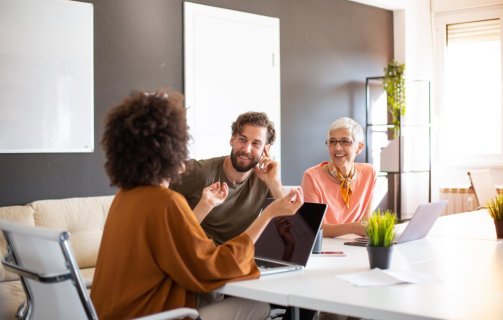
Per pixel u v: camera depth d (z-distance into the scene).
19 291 3.46
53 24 4.14
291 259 2.37
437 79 7.30
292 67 5.90
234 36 5.32
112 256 2.04
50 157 4.17
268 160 2.81
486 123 7.07
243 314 2.30
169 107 2.05
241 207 2.82
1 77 3.91
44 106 4.11
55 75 4.16
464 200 6.76
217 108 5.20
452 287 2.02
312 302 1.87
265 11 5.61
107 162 2.08
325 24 6.25
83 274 3.68
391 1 6.80
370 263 2.32
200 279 2.03
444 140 7.27
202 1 5.06
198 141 5.06
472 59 7.12
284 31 5.81
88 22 4.32
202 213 2.47
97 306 2.06
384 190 6.73
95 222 4.00
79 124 4.29
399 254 2.68
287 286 2.02
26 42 4.02
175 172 2.08
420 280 2.11
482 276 2.21
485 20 7.00
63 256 1.77
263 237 2.54
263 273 2.18
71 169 4.27
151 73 4.72
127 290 2.00
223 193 2.52
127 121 2.00
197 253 2.00
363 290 1.97
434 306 1.77
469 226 3.62
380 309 1.75
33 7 4.04
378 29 6.90
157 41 4.76
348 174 3.43
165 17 4.82
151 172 2.03
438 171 7.27
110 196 4.22
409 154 7.05
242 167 2.72
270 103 5.66
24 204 4.04
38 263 1.89
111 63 4.46
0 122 3.91
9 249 1.98
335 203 3.40
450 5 7.15
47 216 3.82
